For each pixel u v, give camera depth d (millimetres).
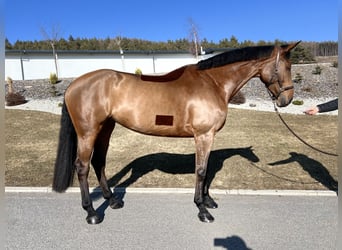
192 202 3717
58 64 25391
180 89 3205
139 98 3188
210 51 24531
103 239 2891
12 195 3998
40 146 6848
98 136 3510
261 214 3369
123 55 27125
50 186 4316
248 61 3359
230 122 9258
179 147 6461
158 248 2723
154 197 3881
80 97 3186
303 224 3131
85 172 3275
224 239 2863
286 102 3357
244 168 4973
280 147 6332
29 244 2807
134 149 6398
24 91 15883
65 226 3150
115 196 3895
